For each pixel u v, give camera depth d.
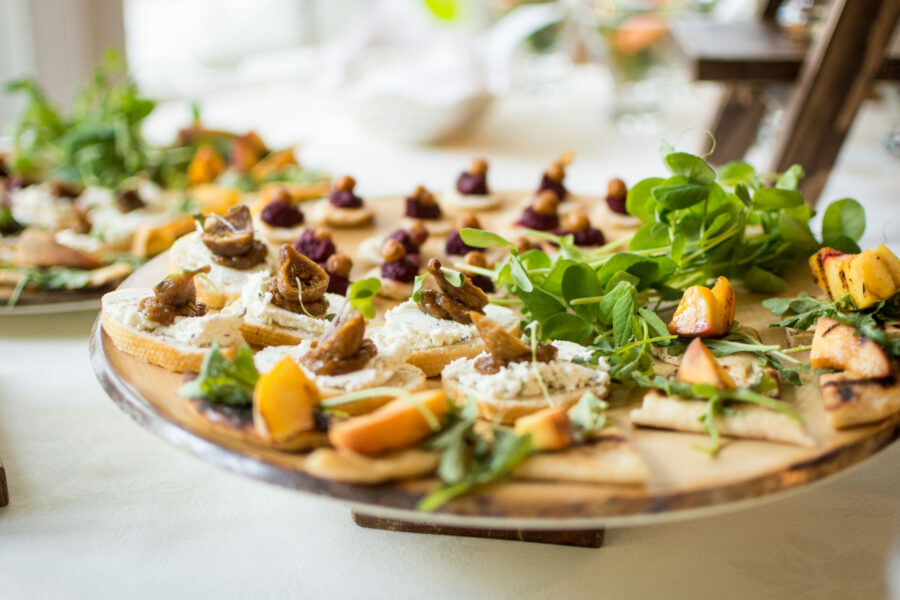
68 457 0.49
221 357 0.39
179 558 0.42
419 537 0.44
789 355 0.47
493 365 0.43
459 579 0.41
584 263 0.49
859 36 0.68
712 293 0.46
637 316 0.47
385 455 0.36
